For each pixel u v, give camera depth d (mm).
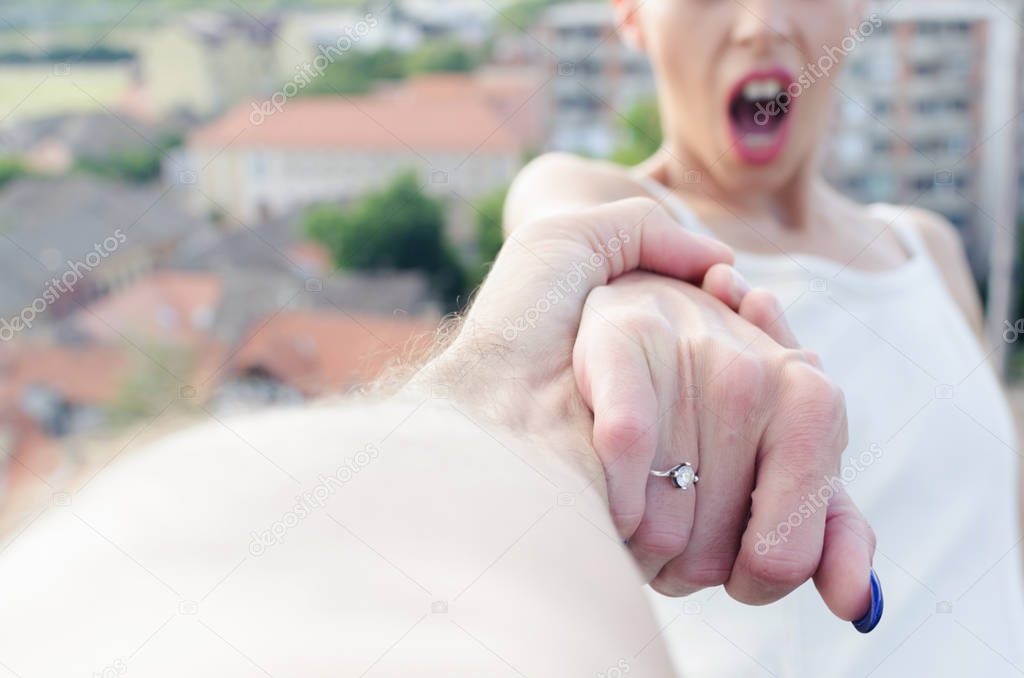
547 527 273
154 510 223
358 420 300
